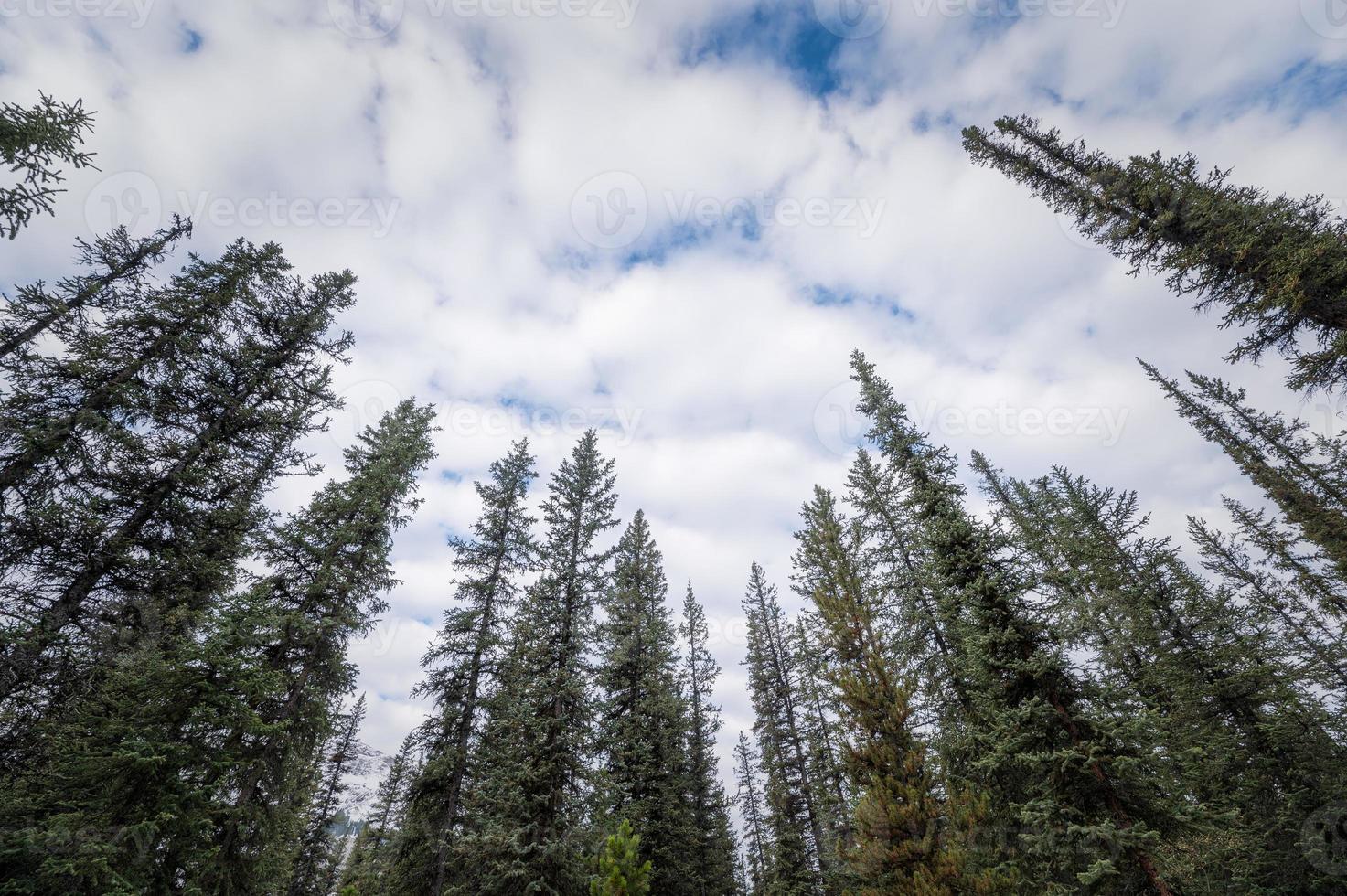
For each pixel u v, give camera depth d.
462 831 15.79
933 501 13.64
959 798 7.66
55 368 9.66
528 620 18.44
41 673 8.82
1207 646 15.28
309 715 12.86
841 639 9.15
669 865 18.16
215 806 10.03
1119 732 8.73
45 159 7.31
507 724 16.11
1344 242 8.02
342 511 15.29
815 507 10.55
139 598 10.22
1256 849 12.44
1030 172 11.55
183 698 9.80
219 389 12.05
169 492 11.05
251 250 12.98
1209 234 9.05
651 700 20.78
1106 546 17.94
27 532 8.84
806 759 23.28
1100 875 8.00
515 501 21.25
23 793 8.95
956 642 14.41
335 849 26.69
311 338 14.06
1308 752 13.46
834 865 18.61
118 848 7.75
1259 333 9.16
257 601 10.98
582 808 15.88
